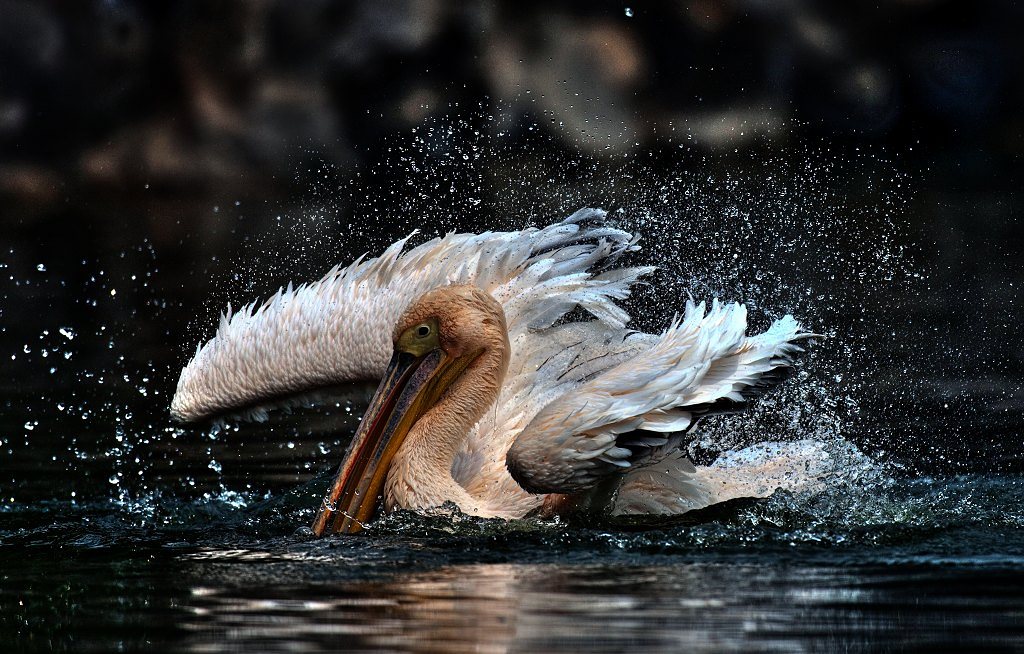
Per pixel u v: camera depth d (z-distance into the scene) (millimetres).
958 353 15305
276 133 31969
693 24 31719
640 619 6430
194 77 32312
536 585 7195
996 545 8227
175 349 17703
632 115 30750
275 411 14328
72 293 21969
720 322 9062
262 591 7230
